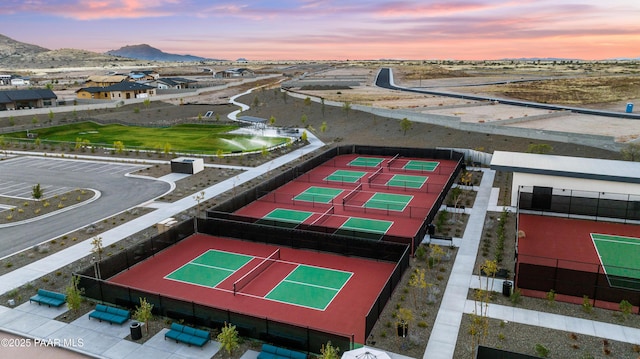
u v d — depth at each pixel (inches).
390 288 898.7
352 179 1882.4
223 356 737.6
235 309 887.1
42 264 1097.4
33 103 3981.3
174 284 995.3
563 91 4468.5
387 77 6781.5
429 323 826.2
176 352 749.3
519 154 1644.9
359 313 867.4
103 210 1504.7
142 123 3442.4
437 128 2659.9
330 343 690.8
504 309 867.4
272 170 2012.8
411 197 1625.2
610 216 1331.2
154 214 1453.0
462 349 749.3
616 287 865.5
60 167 2142.0
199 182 1827.0
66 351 758.5
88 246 1204.5
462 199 1549.0
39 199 1608.0
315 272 1041.5
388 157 2284.7
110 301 888.9
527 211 1409.9
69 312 876.6
